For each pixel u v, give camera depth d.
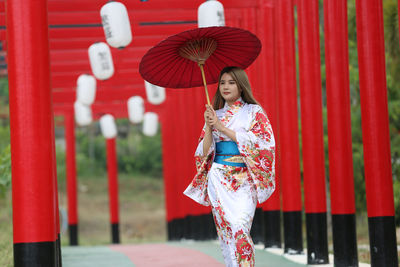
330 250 15.75
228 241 7.11
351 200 10.73
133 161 62.81
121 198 55.69
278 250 15.63
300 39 12.08
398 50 17.88
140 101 23.53
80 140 63.75
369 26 9.55
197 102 22.19
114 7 13.03
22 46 7.64
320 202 11.98
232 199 7.14
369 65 9.53
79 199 53.97
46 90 7.75
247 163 7.10
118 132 65.94
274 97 15.78
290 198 13.90
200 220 24.67
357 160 21.00
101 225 48.03
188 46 7.36
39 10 7.75
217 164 7.29
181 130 27.42
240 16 17.78
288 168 13.92
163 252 16.69
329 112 10.83
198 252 15.85
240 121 7.31
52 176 7.76
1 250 16.41
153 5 15.45
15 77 7.63
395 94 20.22
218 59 7.91
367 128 9.58
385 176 9.50
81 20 16.38
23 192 7.54
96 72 16.14
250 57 7.89
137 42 19.95
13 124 7.63
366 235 19.86
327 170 22.48
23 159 7.56
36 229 7.54
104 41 19.44
